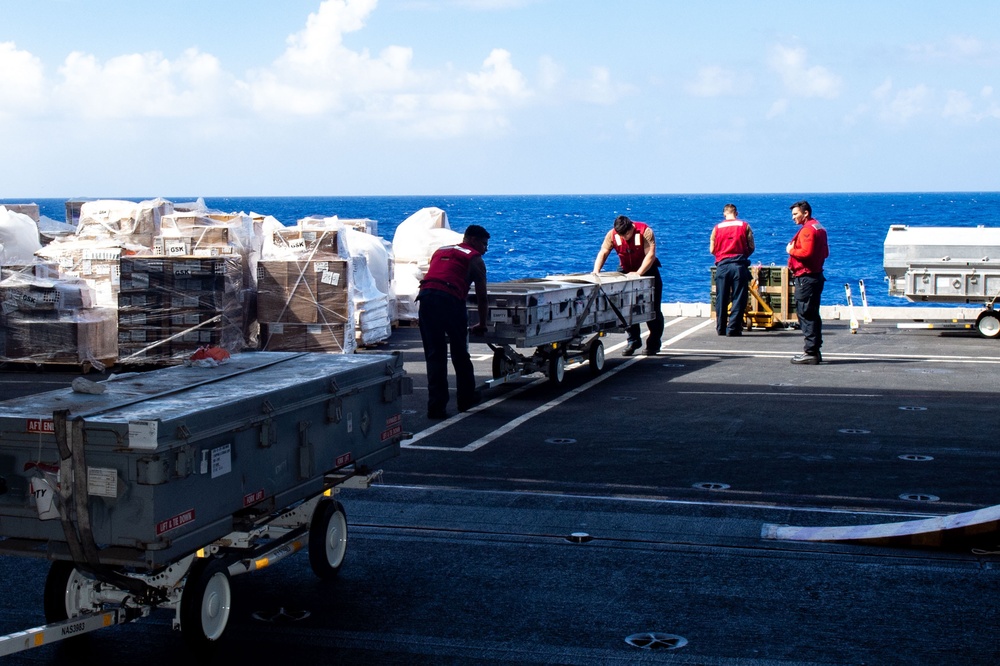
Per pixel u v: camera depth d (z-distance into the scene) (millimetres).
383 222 124312
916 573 5980
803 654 4887
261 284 14938
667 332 18797
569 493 7711
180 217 15320
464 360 10828
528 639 5086
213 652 4840
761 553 6359
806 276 14086
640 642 5043
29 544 4480
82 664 4844
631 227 15062
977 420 10297
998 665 4758
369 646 5008
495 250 73375
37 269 14570
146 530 4184
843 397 11719
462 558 6348
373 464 6062
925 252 17312
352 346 15234
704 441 9500
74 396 4805
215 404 4566
